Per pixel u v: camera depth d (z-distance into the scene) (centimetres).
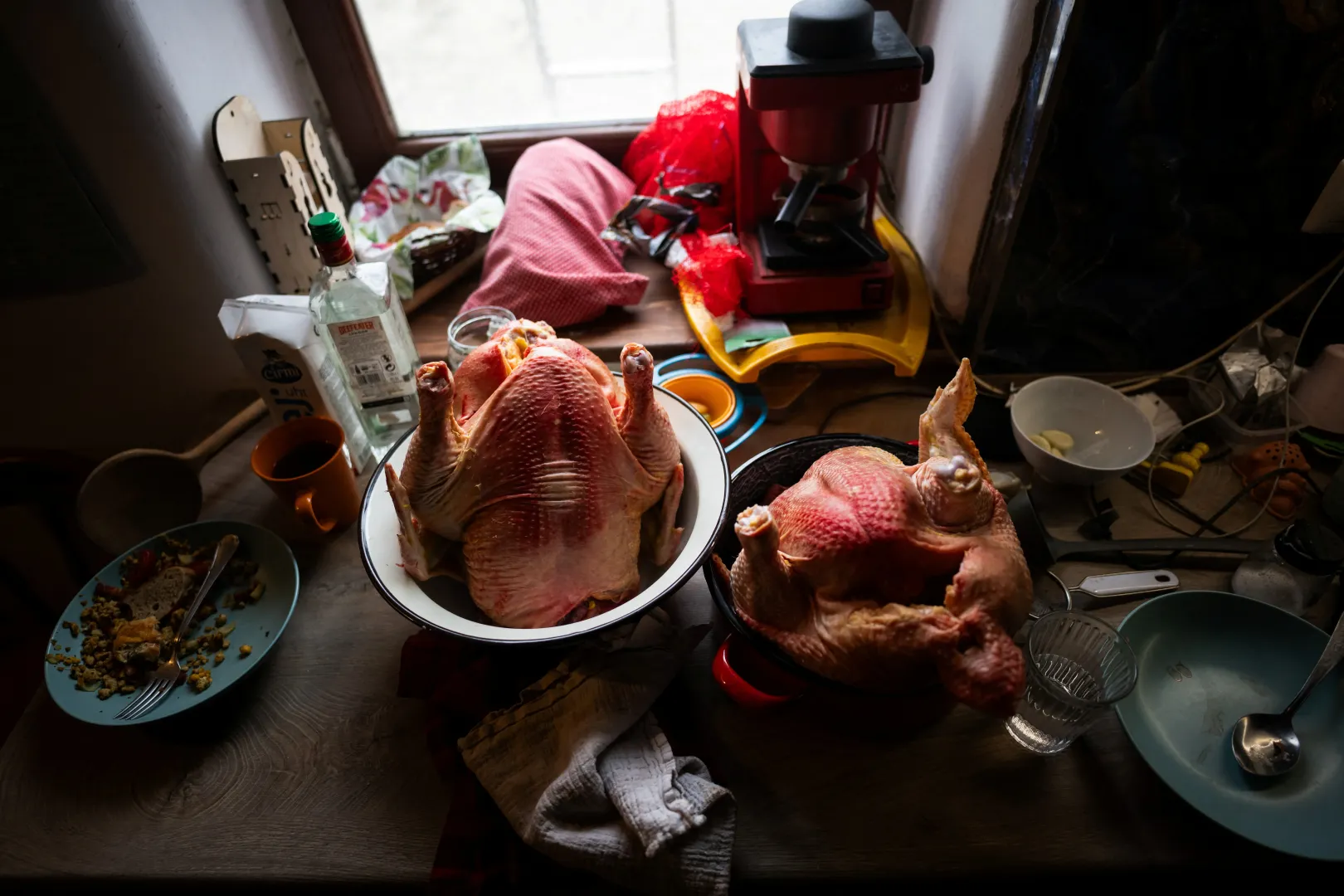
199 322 98
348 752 69
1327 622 74
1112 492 87
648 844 56
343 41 115
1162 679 69
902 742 67
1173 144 77
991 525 59
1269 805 61
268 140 100
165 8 83
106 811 66
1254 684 68
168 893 63
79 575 124
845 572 58
